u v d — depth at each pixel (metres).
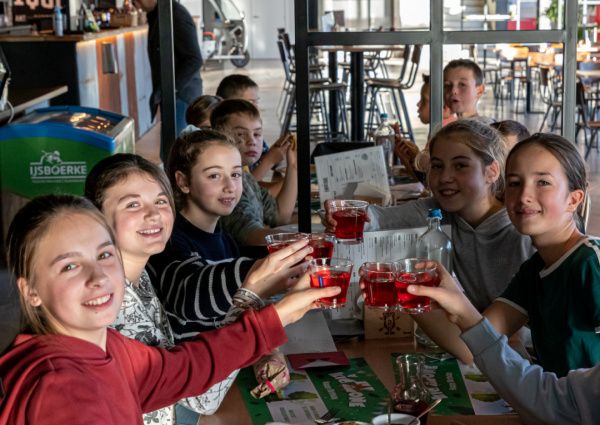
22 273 1.37
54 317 1.37
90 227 1.38
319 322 2.39
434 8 2.91
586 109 8.52
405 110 8.19
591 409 1.68
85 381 1.31
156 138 10.47
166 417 1.79
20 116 6.00
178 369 1.61
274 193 3.95
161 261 2.18
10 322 4.43
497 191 2.61
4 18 7.69
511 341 2.29
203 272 2.04
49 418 1.27
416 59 8.05
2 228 5.24
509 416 1.78
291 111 9.66
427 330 2.16
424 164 3.56
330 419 1.82
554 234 1.99
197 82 6.48
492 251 2.52
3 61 5.45
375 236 2.40
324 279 1.72
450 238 2.48
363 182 3.09
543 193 1.96
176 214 2.46
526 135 3.24
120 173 1.86
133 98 10.14
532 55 10.46
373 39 2.86
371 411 1.86
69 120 5.61
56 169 5.19
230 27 19.00
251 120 3.67
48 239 1.35
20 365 1.32
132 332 1.79
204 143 2.44
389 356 2.21
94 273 1.36
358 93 7.04
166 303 2.12
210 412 1.84
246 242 3.16
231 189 2.46
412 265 1.83
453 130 2.51
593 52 9.99
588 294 1.90
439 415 1.79
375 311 2.32
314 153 3.83
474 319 1.77
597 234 5.95
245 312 1.68
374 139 4.50
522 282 2.12
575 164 1.97
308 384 2.02
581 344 1.93
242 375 2.08
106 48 7.89
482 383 2.01
